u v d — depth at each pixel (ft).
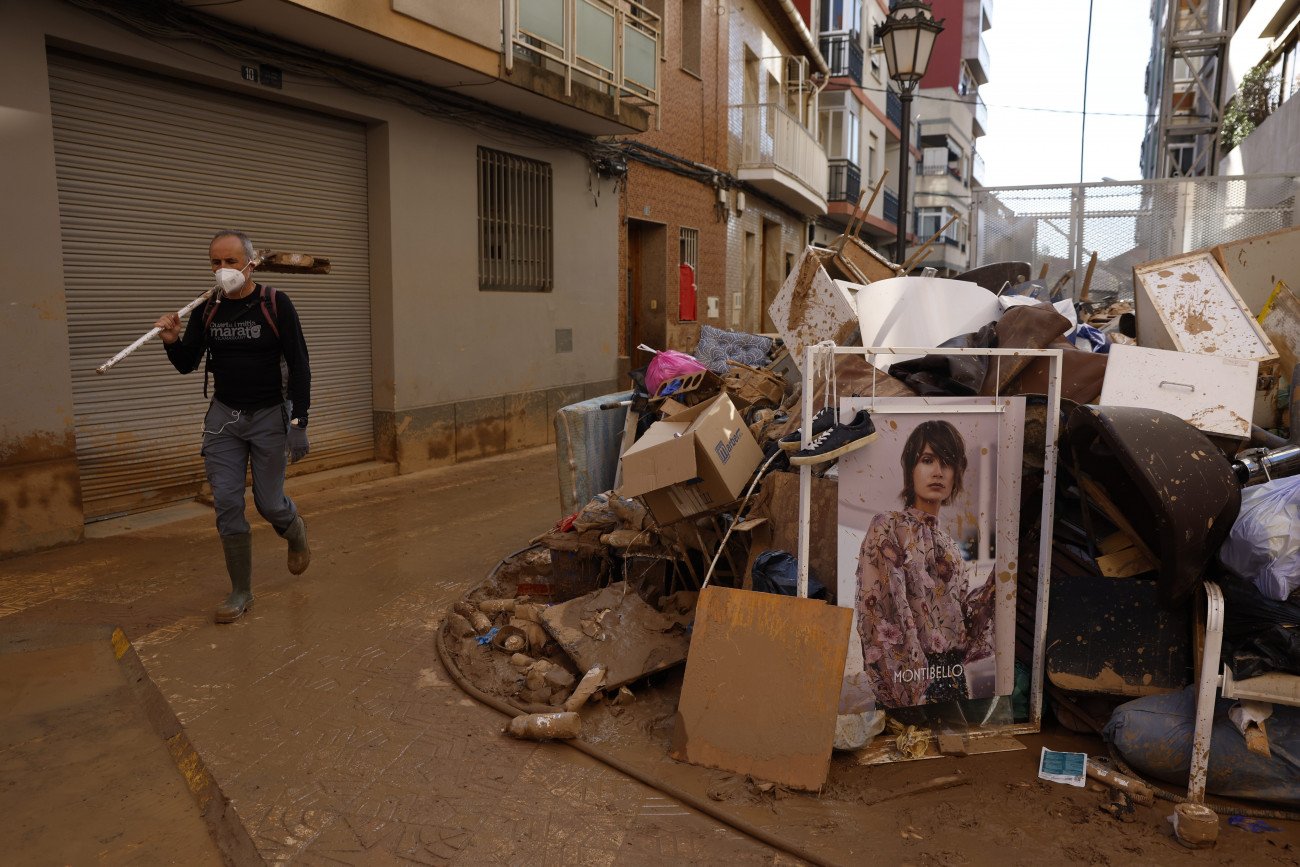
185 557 16.61
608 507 14.70
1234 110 53.01
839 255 17.07
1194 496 8.53
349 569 16.31
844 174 79.41
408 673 11.78
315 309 23.81
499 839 8.07
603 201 35.94
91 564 16.03
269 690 11.13
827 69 66.23
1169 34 62.75
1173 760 8.98
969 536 9.82
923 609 9.78
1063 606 10.21
